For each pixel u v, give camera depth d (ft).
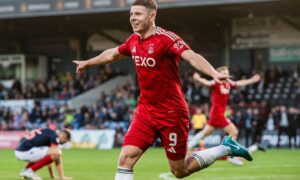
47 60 212.43
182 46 33.30
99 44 204.54
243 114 139.64
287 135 138.51
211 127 83.61
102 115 155.94
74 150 138.10
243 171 73.87
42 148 63.16
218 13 166.61
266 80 163.73
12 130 169.99
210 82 82.53
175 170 36.37
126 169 34.86
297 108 156.97
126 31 193.98
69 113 161.58
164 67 34.06
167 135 35.01
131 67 200.85
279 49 177.37
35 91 187.62
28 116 168.76
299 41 174.81
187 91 164.35
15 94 188.85
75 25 187.32
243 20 179.93
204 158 36.63
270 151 122.83
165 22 174.29
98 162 96.07
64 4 158.40
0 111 176.65
